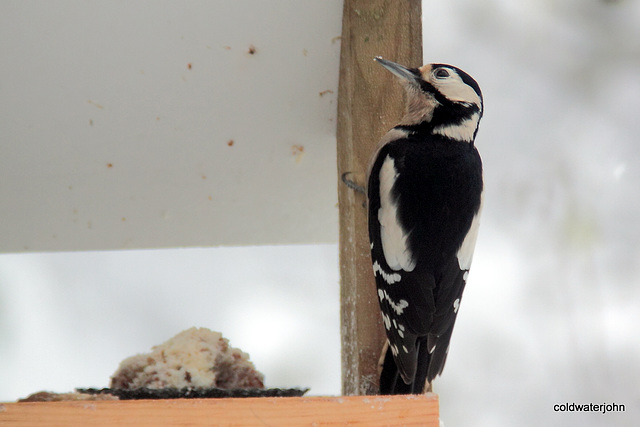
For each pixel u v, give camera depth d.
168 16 7.30
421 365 6.39
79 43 7.41
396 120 7.30
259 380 6.11
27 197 8.77
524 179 10.67
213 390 5.78
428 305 6.50
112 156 8.34
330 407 5.04
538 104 10.93
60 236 9.31
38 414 4.82
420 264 6.62
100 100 7.85
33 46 7.39
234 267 10.11
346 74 7.43
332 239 9.48
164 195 8.82
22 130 8.01
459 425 9.85
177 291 9.98
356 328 6.82
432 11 11.16
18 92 7.71
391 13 7.41
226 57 7.62
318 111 8.02
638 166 10.57
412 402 5.11
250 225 9.24
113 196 8.80
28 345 9.55
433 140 7.14
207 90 7.83
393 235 6.70
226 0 7.24
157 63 7.62
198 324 9.78
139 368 5.90
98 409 4.88
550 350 10.03
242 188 8.75
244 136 8.23
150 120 8.04
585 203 10.48
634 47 11.04
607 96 10.95
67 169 8.45
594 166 10.63
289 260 10.20
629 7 11.20
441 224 6.78
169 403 4.94
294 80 7.82
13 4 7.10
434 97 7.27
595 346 10.00
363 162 7.22
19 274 9.80
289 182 8.67
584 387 9.88
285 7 7.34
